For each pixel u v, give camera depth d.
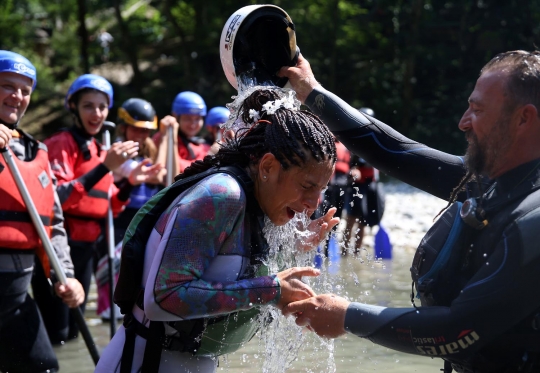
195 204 2.07
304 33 19.94
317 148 2.09
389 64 20.45
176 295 2.05
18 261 3.60
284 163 2.10
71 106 4.91
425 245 2.27
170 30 23.66
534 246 1.94
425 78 20.66
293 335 2.61
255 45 2.64
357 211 8.54
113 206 5.09
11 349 3.59
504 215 2.04
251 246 2.22
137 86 21.23
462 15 19.95
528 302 1.96
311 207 2.16
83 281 4.96
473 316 2.00
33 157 3.82
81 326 3.98
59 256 3.91
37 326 3.67
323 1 19.81
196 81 21.59
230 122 2.45
